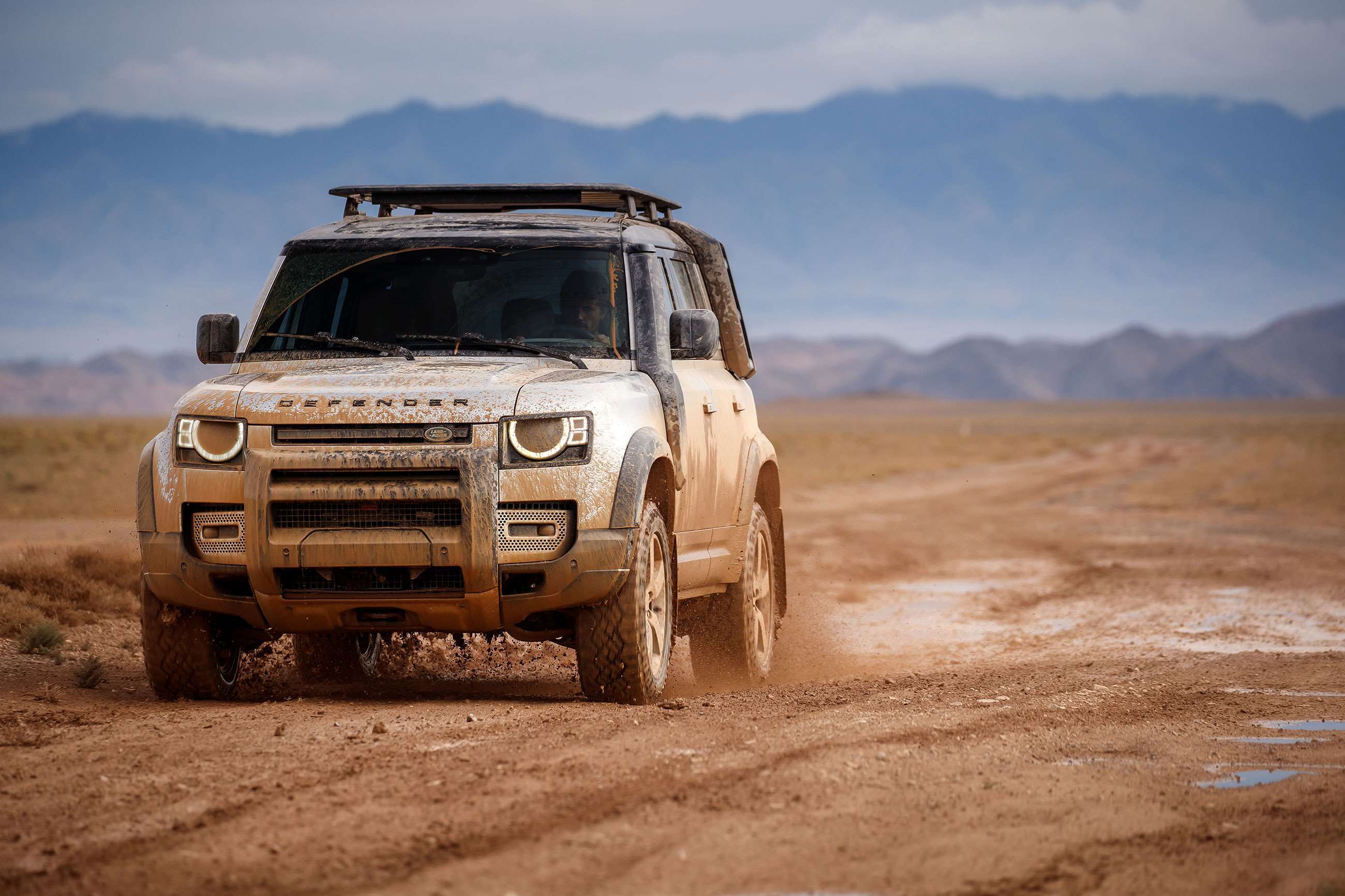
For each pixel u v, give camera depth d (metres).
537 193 30.38
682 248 31.48
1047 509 121.56
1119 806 17.06
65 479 121.94
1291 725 23.64
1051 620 47.22
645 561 24.22
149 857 14.43
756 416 33.97
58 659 31.48
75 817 16.00
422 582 23.31
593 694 24.55
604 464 23.50
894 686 28.20
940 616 48.38
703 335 27.09
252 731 21.20
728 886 13.73
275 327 27.33
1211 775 19.17
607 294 27.09
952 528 95.75
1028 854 14.92
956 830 15.83
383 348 26.22
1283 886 13.97
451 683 30.09
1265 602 51.97
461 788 17.31
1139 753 20.67
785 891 13.64
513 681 30.59
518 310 27.03
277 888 13.48
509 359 25.91
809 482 170.12
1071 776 18.70
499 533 23.12
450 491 22.67
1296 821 16.52
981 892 13.70
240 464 23.36
